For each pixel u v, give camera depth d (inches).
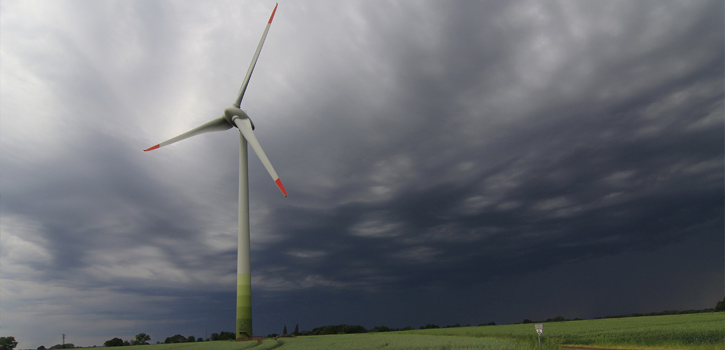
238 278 2126.0
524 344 1193.4
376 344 1605.6
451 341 1563.7
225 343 1907.0
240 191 2246.6
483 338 1728.6
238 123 2225.6
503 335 2082.9
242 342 1893.5
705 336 1341.0
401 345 1471.5
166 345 2057.1
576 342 1547.7
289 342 2084.2
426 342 1594.5
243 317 2075.5
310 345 1729.8
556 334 1879.9
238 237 2185.0
